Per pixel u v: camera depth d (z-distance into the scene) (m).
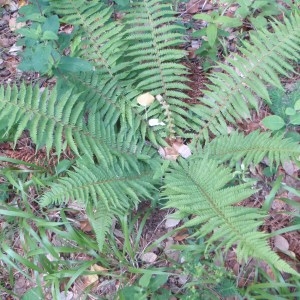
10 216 1.05
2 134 1.11
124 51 1.17
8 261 0.96
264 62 1.05
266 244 0.76
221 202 0.85
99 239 0.87
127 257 0.99
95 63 1.11
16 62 1.35
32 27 1.05
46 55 0.93
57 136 0.95
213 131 1.08
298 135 1.04
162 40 1.20
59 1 1.13
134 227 1.02
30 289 0.97
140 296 0.87
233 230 0.80
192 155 1.04
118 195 0.94
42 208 1.05
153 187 0.99
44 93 0.96
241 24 1.23
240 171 0.98
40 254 0.97
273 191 0.94
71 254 1.01
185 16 1.37
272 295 0.84
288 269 0.72
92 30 1.12
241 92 1.06
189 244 0.96
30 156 1.12
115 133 1.09
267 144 0.95
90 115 1.02
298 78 1.18
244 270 0.92
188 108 1.16
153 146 1.12
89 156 0.96
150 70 1.11
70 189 0.90
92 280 0.97
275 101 1.11
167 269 0.93
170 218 0.99
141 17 1.21
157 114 1.11
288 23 1.07
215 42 1.23
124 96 1.10
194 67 1.25
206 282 0.87
